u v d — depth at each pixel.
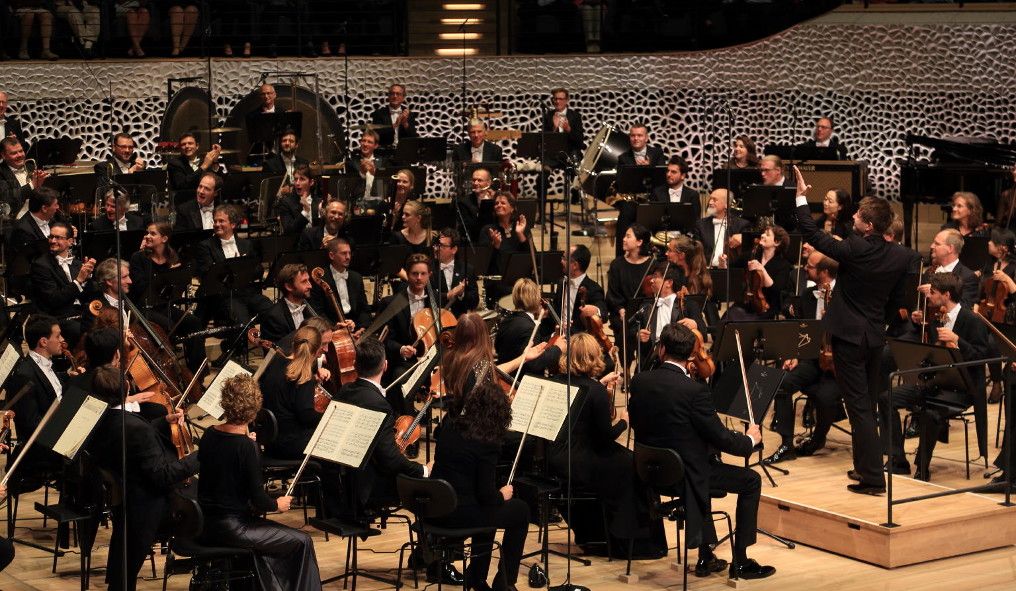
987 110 24.02
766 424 13.82
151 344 11.81
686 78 23.97
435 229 16.28
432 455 12.32
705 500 9.17
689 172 24.14
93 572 9.79
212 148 18.86
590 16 24.42
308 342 10.37
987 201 18.89
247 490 8.32
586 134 23.94
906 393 11.97
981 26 23.78
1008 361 10.37
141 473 8.76
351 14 24.30
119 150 18.09
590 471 9.80
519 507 8.85
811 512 10.27
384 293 17.64
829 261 12.70
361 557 10.16
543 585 9.47
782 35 23.97
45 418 8.78
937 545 9.95
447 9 25.09
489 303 15.05
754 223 16.72
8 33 22.42
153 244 14.29
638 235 14.30
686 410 9.14
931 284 11.56
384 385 12.73
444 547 8.65
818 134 20.56
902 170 19.86
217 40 23.58
